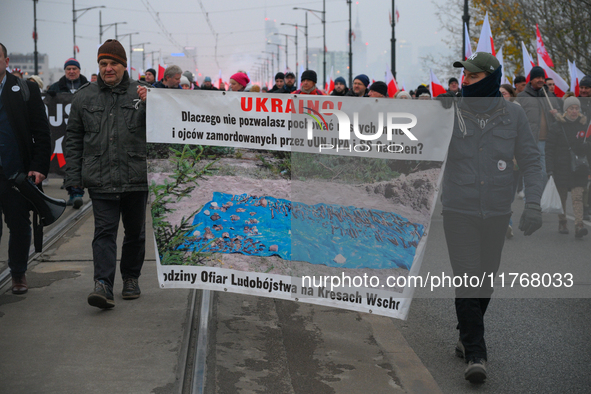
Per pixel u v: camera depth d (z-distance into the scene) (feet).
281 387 11.87
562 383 12.13
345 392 11.76
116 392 11.05
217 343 13.82
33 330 14.01
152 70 42.06
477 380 11.97
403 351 13.87
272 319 15.79
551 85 38.40
